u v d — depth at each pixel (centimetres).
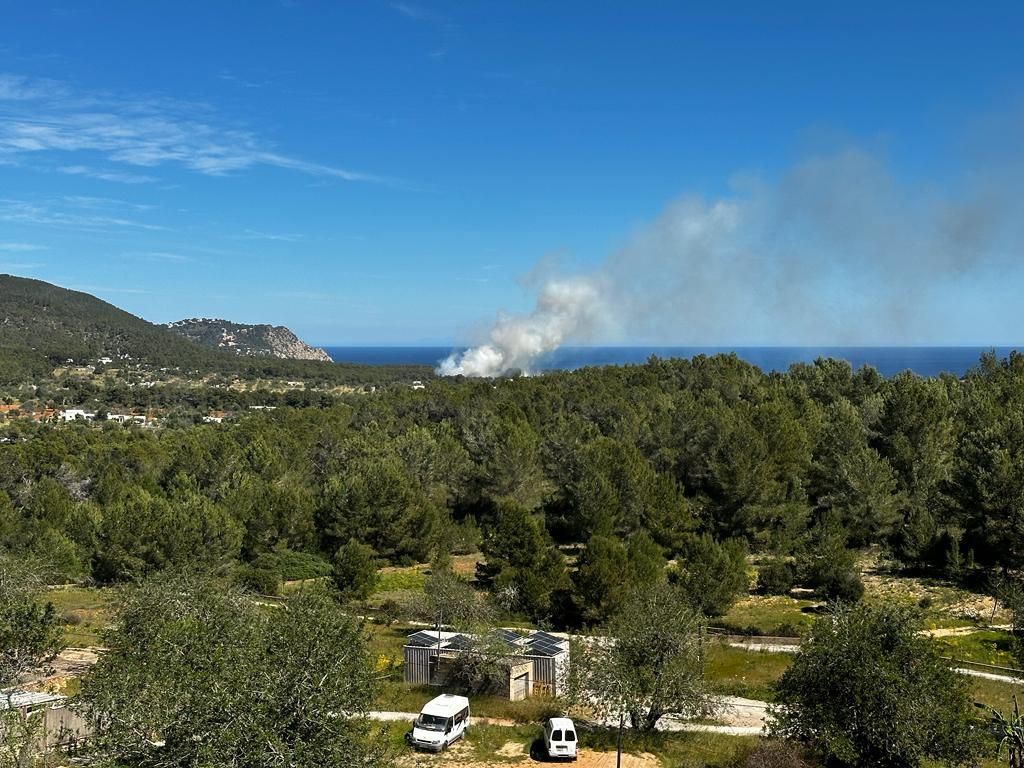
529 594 4828
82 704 2162
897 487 6856
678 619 3067
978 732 2289
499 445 8112
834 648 2364
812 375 11050
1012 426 6053
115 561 5450
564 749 2741
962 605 5169
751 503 6706
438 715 2867
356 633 1886
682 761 2755
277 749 1538
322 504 7012
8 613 2756
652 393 10969
